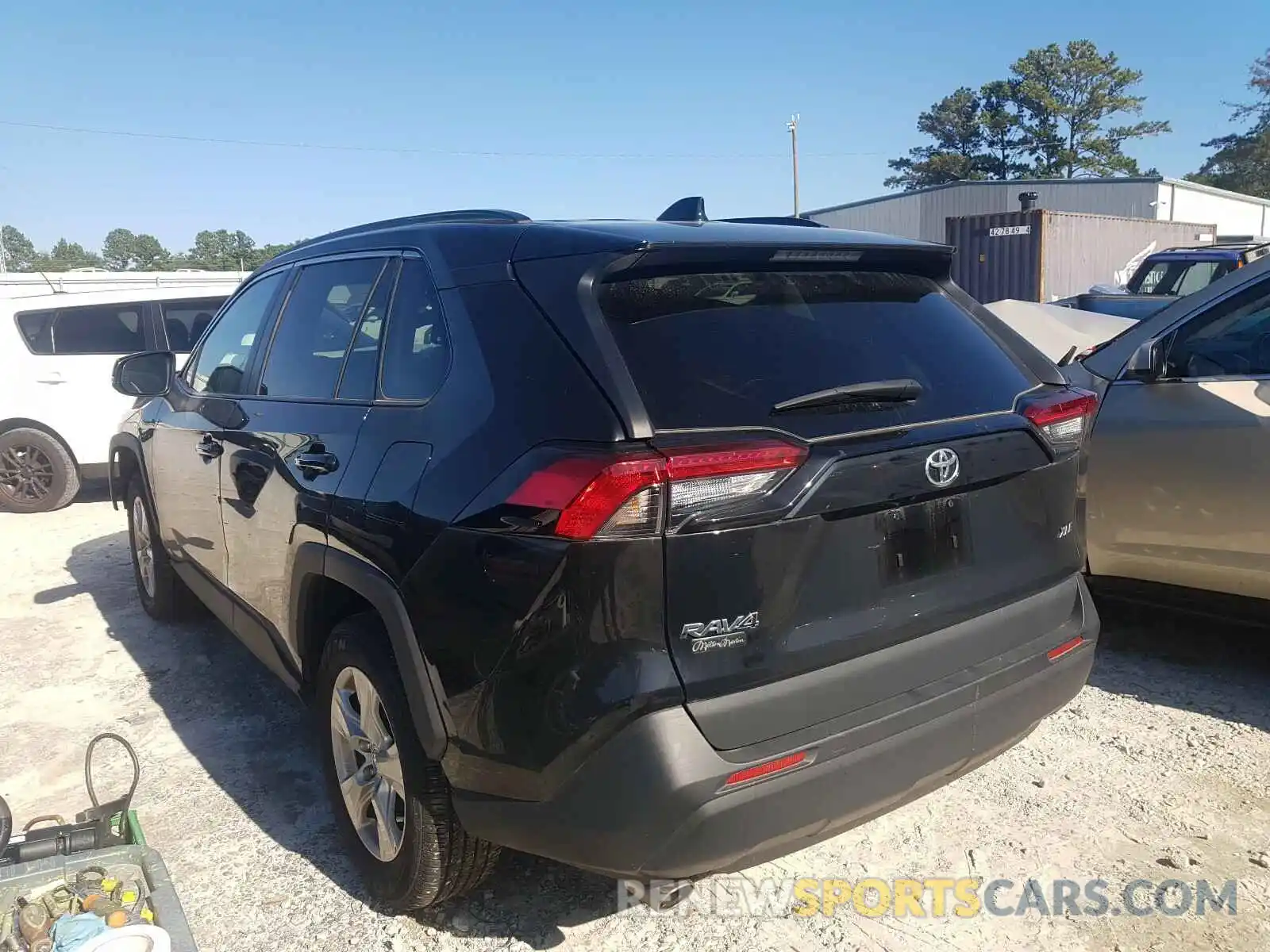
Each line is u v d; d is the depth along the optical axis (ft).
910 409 8.00
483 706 7.29
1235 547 12.84
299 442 10.14
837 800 7.29
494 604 7.17
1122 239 72.08
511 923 9.15
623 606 6.64
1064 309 22.21
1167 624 15.94
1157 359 13.33
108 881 8.42
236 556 12.03
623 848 6.82
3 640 17.30
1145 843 10.04
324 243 11.82
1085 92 244.63
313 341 11.01
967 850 10.05
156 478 15.43
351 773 9.72
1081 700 13.33
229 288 30.94
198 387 14.29
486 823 7.55
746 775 6.84
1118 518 13.84
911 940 8.78
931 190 122.31
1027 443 8.56
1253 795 10.82
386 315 9.65
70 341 28.66
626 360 7.25
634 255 7.58
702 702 6.79
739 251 8.05
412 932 9.09
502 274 8.30
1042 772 11.46
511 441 7.38
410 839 8.51
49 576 21.48
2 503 28.45
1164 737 12.18
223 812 11.37
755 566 6.91
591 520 6.63
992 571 8.39
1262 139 218.38
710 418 7.13
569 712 6.79
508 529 7.11
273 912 9.46
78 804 11.66
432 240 9.43
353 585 8.76
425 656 7.77
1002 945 8.68
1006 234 65.62
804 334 8.12
